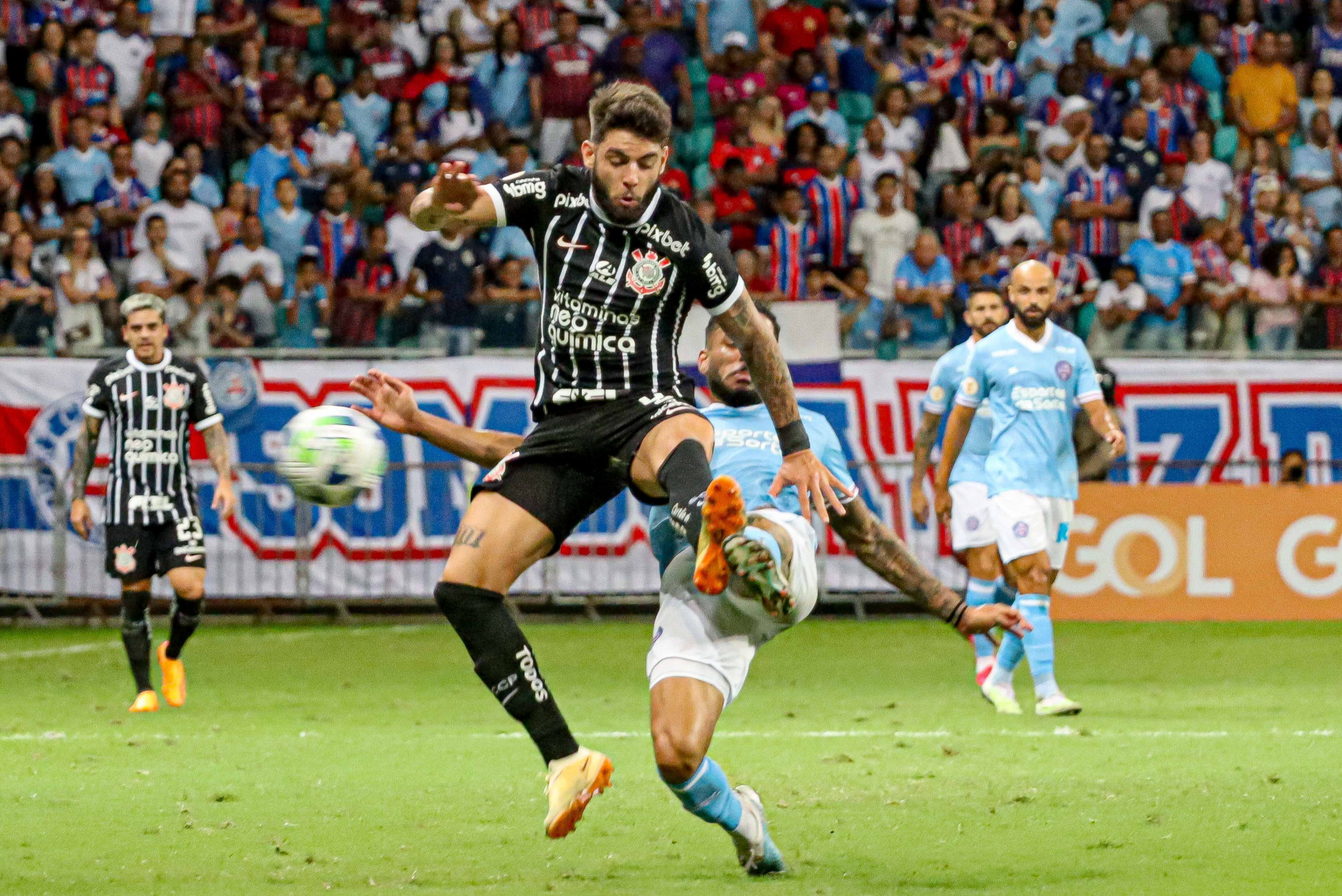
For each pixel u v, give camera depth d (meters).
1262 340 44.56
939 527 37.78
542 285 11.96
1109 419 23.94
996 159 45.75
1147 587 36.06
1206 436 39.06
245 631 37.34
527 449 11.83
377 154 44.41
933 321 42.56
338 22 46.91
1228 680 28.19
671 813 15.17
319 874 12.29
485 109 45.66
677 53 46.91
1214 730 21.31
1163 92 47.44
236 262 41.72
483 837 13.92
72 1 44.91
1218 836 13.80
